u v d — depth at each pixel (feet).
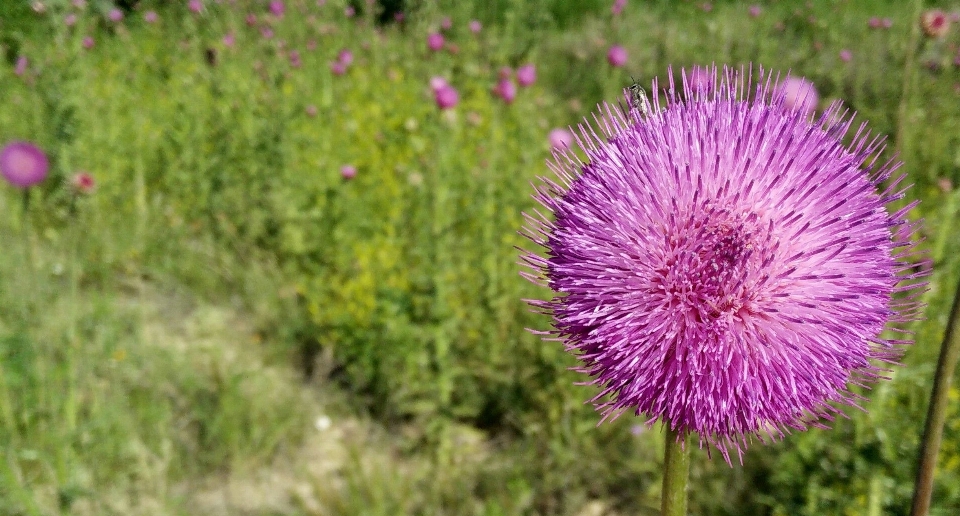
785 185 0.33
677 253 0.32
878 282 0.31
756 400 0.31
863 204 0.32
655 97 0.36
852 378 0.33
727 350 0.32
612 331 0.33
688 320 0.32
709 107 0.35
